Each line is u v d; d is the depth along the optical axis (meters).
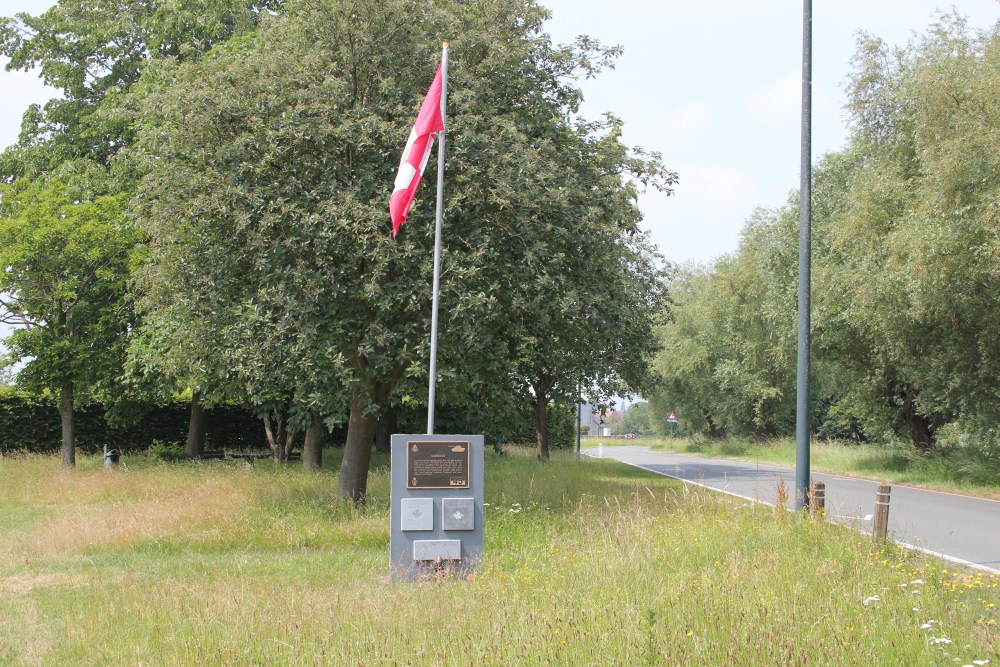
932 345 22.88
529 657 5.38
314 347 13.44
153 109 15.09
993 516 14.84
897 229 20.94
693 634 5.62
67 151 28.19
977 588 7.70
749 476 25.55
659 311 30.03
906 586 7.25
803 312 11.77
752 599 6.59
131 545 11.27
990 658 5.37
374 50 14.44
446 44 11.12
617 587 7.18
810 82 12.00
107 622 7.11
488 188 13.58
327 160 13.64
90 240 22.78
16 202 22.95
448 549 9.20
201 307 14.62
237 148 13.71
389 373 14.73
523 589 7.50
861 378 27.56
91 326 23.19
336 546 11.45
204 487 16.23
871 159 24.03
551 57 15.90
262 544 11.40
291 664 5.64
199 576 9.12
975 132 17.83
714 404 49.62
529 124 15.37
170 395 25.59
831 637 5.58
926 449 27.53
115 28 28.73
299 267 13.20
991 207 17.28
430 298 12.96
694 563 8.37
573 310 14.27
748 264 39.66
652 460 39.12
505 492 16.17
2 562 10.63
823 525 9.86
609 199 15.78
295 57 14.71
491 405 17.41
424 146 11.17
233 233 14.06
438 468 9.30
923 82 19.30
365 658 5.59
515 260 14.02
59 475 19.75
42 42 29.19
